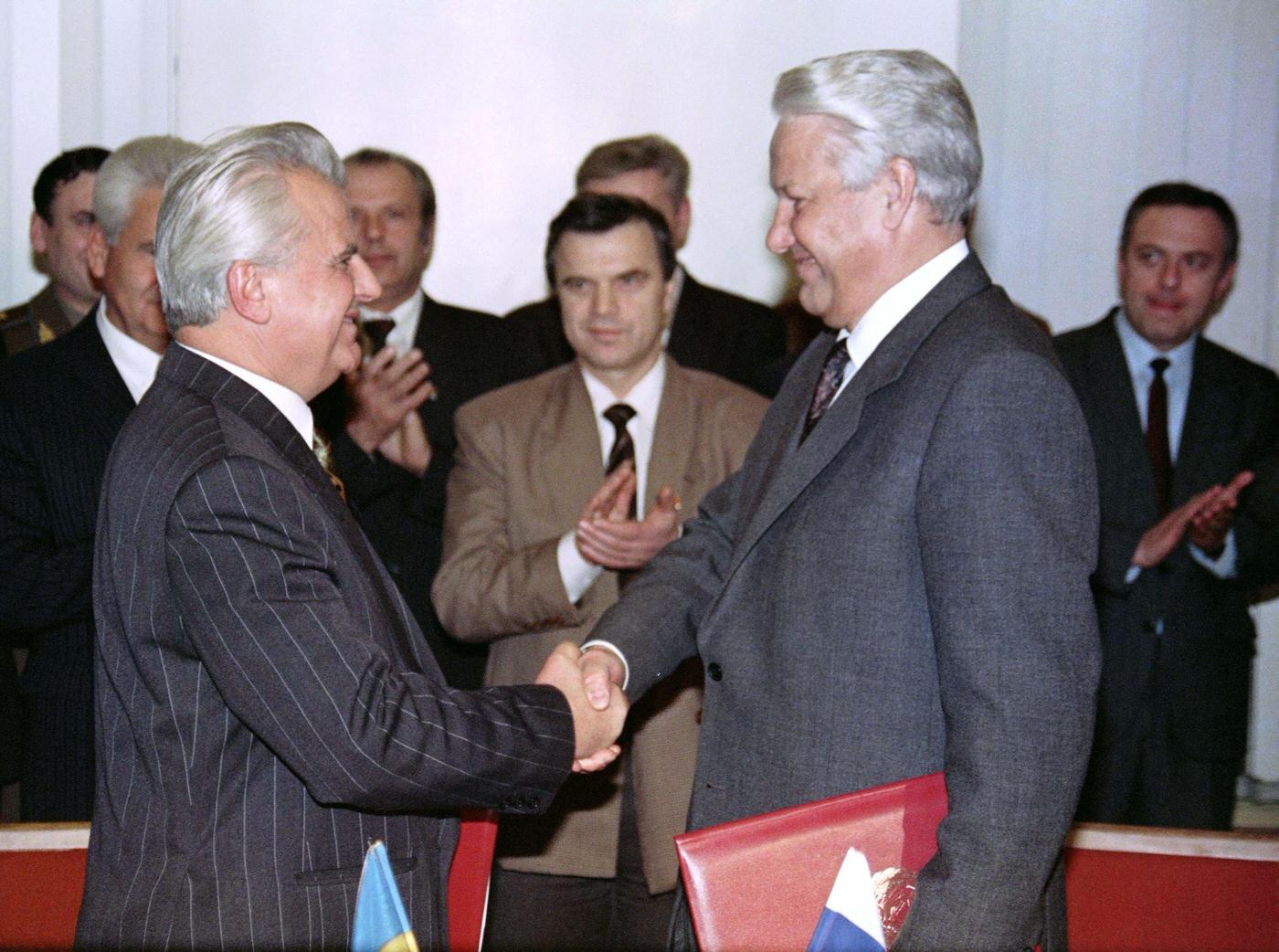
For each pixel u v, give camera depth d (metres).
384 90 4.31
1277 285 4.21
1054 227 4.30
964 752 1.41
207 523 1.42
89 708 2.50
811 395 1.89
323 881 1.47
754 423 2.62
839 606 1.58
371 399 2.85
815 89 1.64
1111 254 4.30
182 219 1.53
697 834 1.46
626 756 2.47
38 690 2.52
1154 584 3.18
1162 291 3.30
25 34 4.00
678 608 2.00
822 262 1.68
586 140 4.37
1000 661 1.40
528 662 2.51
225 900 1.43
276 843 1.46
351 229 1.62
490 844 1.66
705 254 4.42
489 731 1.54
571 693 1.73
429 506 2.94
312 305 1.57
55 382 2.51
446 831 1.64
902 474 1.54
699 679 2.45
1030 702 1.39
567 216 2.62
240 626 1.41
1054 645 1.41
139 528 1.44
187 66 4.21
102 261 2.65
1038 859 1.39
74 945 1.50
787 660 1.62
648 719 2.42
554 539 2.49
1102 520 3.20
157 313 2.53
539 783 1.58
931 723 1.55
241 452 1.46
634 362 2.63
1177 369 3.39
